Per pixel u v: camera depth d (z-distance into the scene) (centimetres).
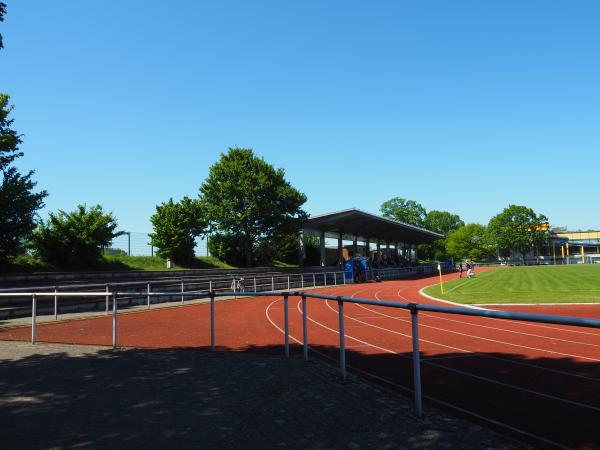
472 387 667
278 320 1602
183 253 3850
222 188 4394
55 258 2812
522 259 11694
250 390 636
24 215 2195
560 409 558
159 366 803
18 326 1480
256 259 4878
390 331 1262
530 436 466
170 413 539
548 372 755
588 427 492
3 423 509
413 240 9100
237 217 4400
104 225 2977
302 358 870
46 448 434
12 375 745
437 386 675
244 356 893
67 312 1894
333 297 712
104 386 668
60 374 748
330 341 1123
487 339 1095
